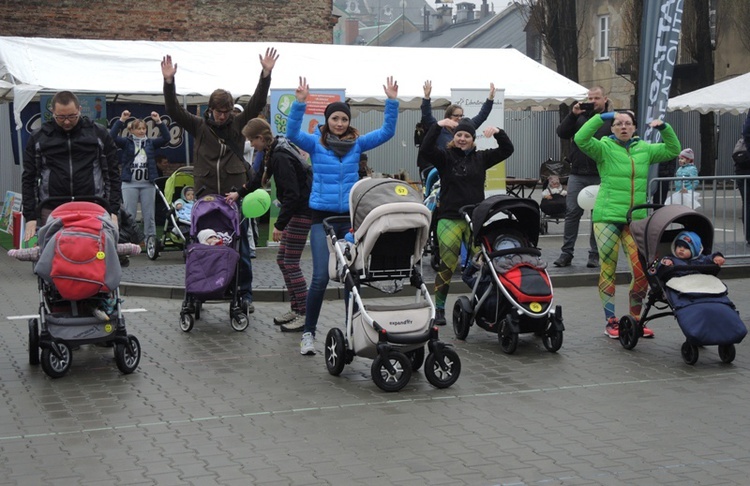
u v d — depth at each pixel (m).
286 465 6.17
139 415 7.30
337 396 7.85
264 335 10.25
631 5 41.19
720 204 16.86
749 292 13.13
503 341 9.48
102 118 17.38
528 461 6.25
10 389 8.03
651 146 10.05
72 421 7.14
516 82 19.94
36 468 6.12
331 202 9.09
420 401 7.70
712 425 7.05
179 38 27.62
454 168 10.17
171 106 10.44
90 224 8.23
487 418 7.23
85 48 18.55
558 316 9.34
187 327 10.37
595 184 14.17
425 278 13.63
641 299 9.96
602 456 6.35
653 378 8.45
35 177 8.91
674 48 15.27
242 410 7.45
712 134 36.84
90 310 8.55
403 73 19.62
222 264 10.11
